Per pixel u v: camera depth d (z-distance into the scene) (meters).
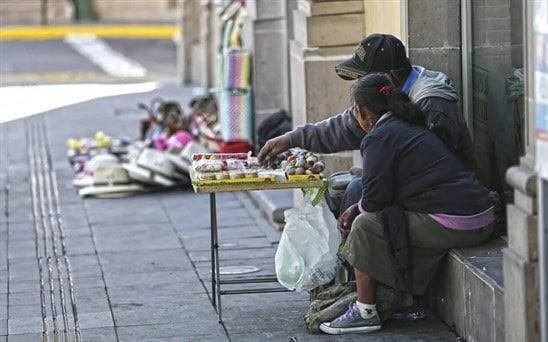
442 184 13.90
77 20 65.75
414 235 13.97
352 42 19.44
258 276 16.94
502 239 14.49
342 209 15.03
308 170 14.50
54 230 20.66
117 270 17.70
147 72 47.16
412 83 14.98
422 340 13.85
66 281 17.14
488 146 15.91
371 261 13.89
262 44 24.75
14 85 42.81
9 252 19.09
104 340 14.28
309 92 19.52
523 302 11.69
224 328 14.62
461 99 16.53
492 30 15.65
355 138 15.48
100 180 23.66
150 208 22.33
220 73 25.12
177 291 16.41
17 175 26.06
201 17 37.50
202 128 26.45
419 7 16.45
